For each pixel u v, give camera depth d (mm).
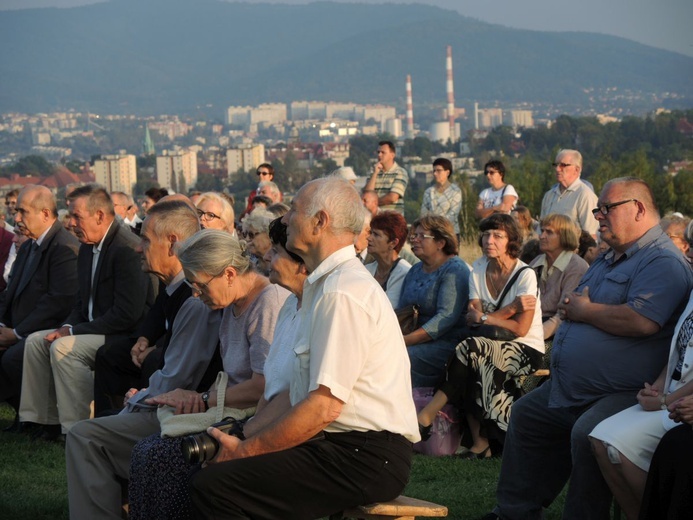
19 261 8969
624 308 4895
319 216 4094
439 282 7852
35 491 6555
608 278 5113
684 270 4930
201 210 8359
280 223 4504
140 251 5996
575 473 4848
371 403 4074
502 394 7109
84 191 7750
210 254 4816
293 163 129750
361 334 3961
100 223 7789
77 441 5309
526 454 5426
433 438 7281
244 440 4129
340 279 4020
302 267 4492
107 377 7395
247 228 7680
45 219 8664
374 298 4023
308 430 3953
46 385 8086
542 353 7316
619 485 4578
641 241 5031
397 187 14266
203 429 4797
